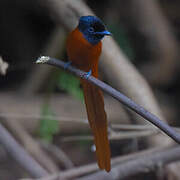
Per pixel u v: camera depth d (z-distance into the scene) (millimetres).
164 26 15133
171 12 16406
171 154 8703
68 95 14070
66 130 13141
